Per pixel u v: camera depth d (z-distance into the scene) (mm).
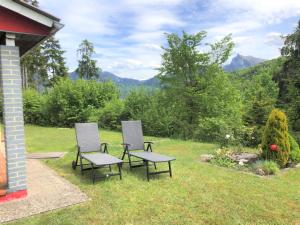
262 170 6273
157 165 7062
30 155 8234
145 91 17047
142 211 4203
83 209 4246
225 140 9000
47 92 21797
